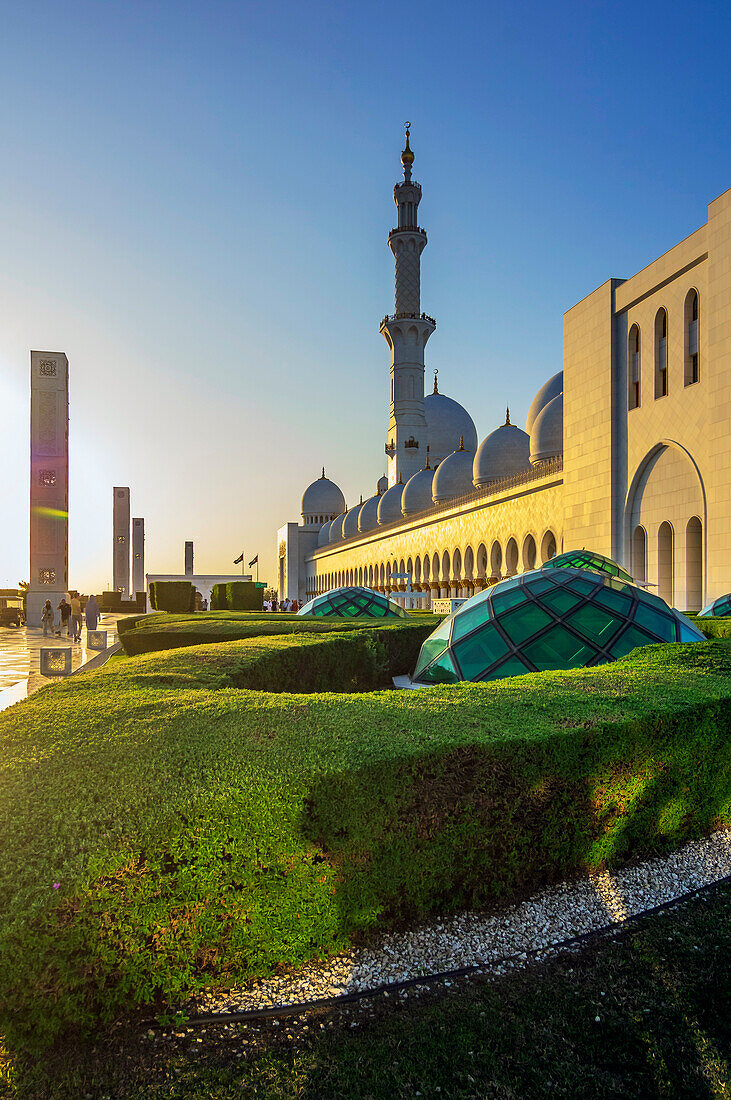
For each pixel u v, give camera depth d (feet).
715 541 96.99
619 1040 15.07
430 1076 13.87
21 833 15.06
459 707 24.18
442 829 19.07
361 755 18.40
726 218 94.17
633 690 27.37
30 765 18.21
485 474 195.83
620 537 123.13
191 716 22.72
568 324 141.59
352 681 51.93
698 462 101.71
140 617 94.68
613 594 49.93
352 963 17.42
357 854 17.62
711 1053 14.75
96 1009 14.65
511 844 20.54
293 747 19.07
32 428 151.74
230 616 83.71
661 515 112.78
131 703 24.93
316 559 410.72
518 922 19.70
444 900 19.76
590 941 19.04
